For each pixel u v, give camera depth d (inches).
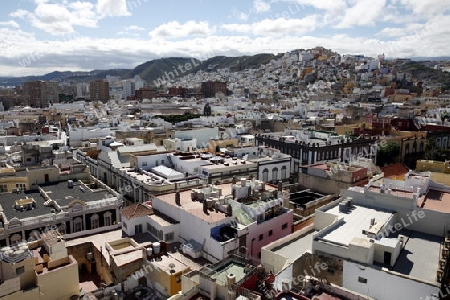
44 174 2829.7
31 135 4756.4
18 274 1485.0
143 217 2167.8
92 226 2412.6
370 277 1457.9
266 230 2058.3
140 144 3848.4
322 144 3752.5
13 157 3595.0
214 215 1985.7
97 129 4766.2
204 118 6023.6
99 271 1967.3
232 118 6082.7
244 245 1924.2
